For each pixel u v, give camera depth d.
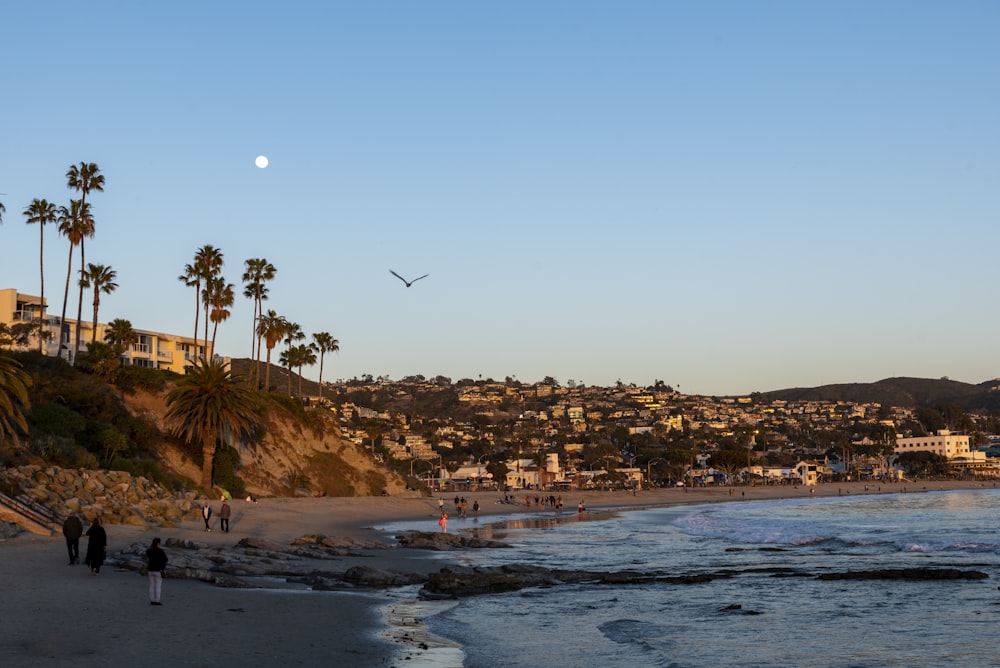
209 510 53.03
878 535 61.81
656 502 163.00
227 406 84.44
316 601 26.39
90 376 89.75
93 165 98.12
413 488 137.50
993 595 29.34
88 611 21.78
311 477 106.69
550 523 87.69
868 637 22.31
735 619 25.12
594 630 23.23
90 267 114.38
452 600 28.80
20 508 41.97
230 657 17.61
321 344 193.25
